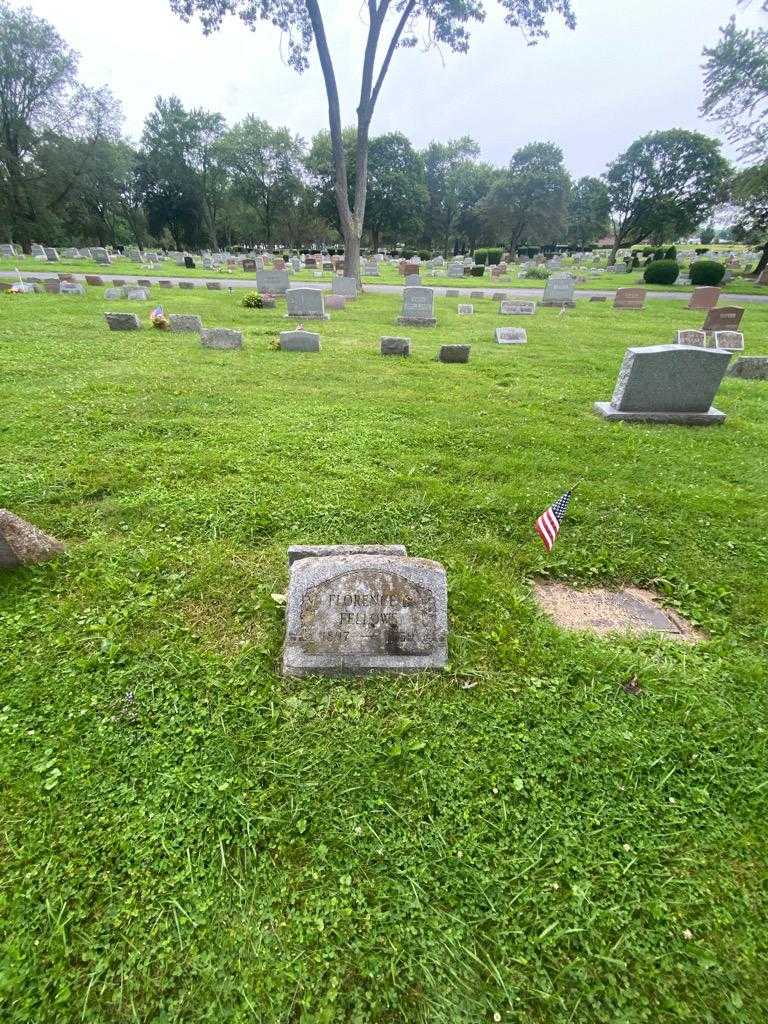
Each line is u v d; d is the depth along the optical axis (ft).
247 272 110.63
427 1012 5.55
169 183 209.56
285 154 211.00
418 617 9.64
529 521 14.73
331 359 33.09
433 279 110.01
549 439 20.74
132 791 7.47
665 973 5.95
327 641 9.52
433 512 14.94
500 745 8.35
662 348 23.03
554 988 5.78
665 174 180.45
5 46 129.18
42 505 14.56
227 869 6.66
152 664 9.51
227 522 13.97
